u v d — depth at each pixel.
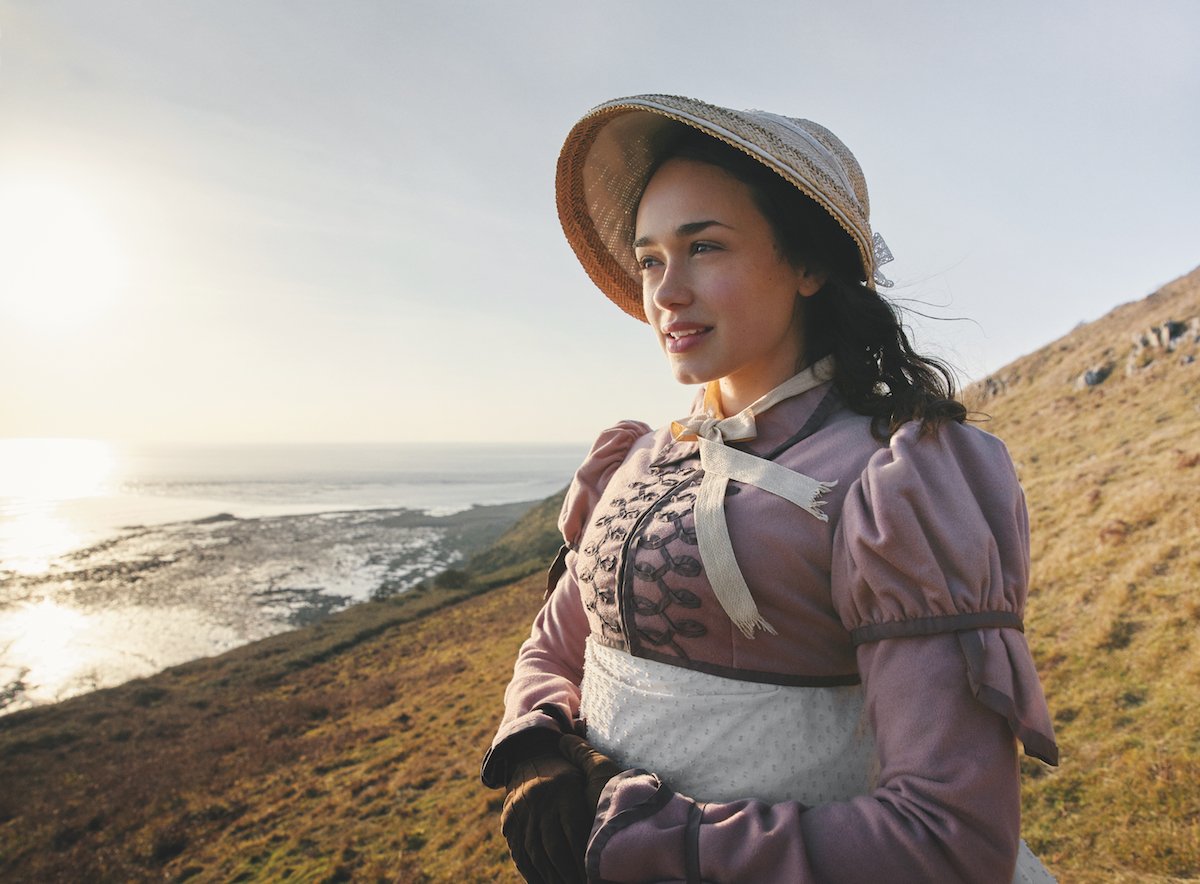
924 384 1.02
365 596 62.09
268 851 15.44
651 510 0.99
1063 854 6.35
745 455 0.93
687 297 0.96
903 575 0.73
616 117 1.20
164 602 60.47
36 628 52.41
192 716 31.17
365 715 27.06
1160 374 31.58
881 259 1.09
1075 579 14.02
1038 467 26.94
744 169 0.93
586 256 1.45
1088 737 8.31
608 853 0.76
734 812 0.76
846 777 0.87
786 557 0.84
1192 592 11.05
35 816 21.02
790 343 1.04
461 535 104.69
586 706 1.10
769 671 0.88
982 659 0.69
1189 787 6.52
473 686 27.03
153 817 19.69
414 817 15.02
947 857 0.65
